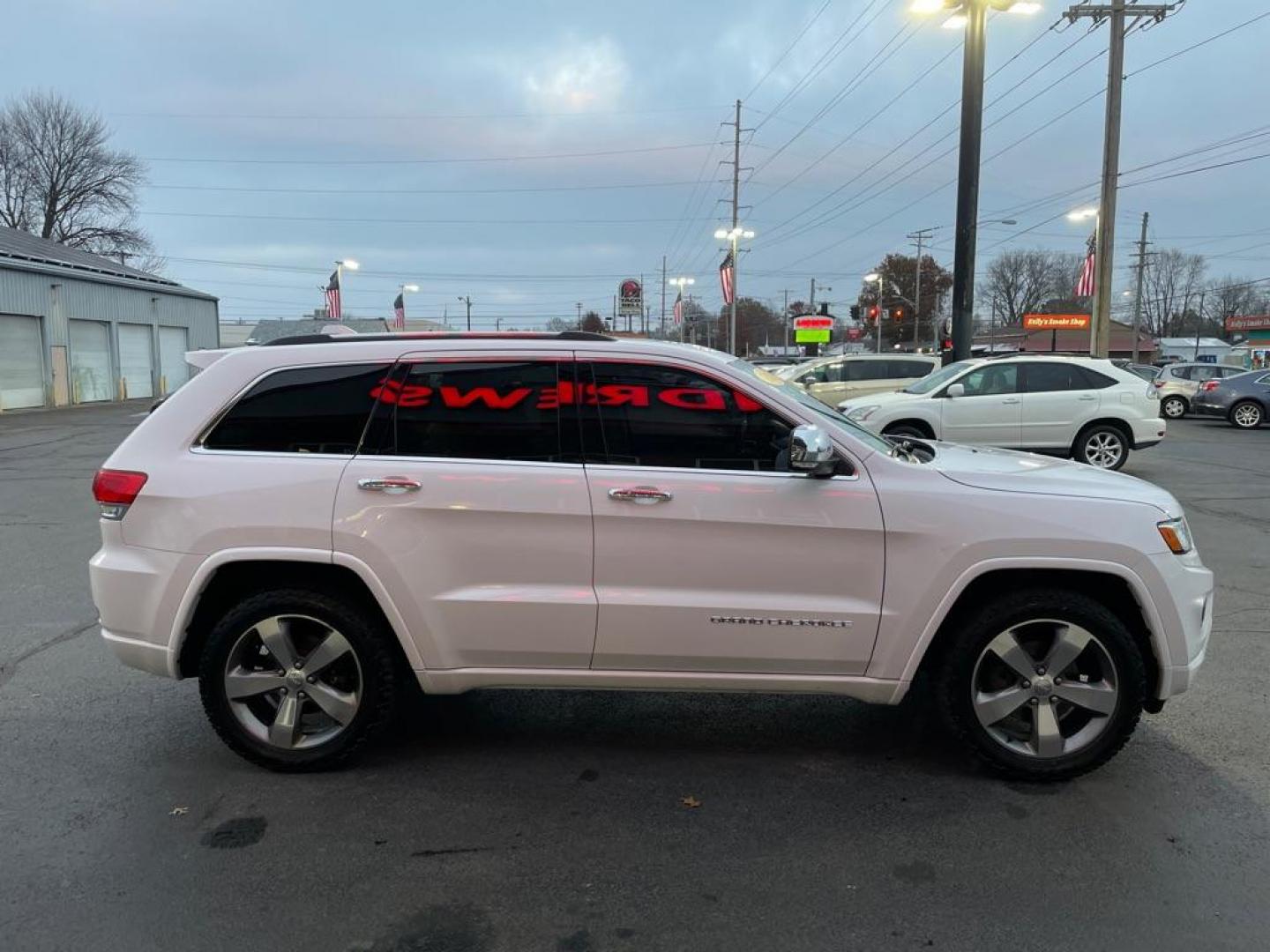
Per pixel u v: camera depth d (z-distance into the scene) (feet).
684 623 11.12
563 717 13.85
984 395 40.14
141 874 9.53
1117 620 11.16
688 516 10.98
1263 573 22.52
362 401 11.47
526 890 9.29
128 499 11.39
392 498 11.07
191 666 11.91
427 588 11.17
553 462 11.26
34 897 9.11
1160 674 11.27
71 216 171.12
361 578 11.19
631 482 11.03
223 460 11.38
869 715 13.93
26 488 37.78
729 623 11.12
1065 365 40.50
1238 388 70.33
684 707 14.26
